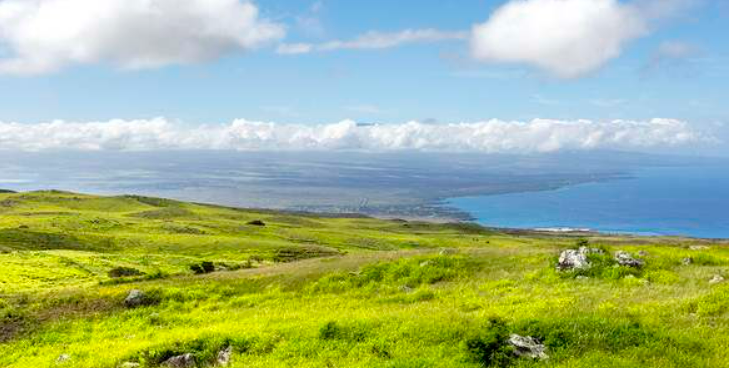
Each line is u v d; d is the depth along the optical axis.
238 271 51.09
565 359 16.45
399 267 39.03
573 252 35.22
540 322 18.95
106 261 94.31
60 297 39.38
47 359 26.75
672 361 15.81
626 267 32.66
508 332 18.53
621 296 26.17
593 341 17.53
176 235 165.88
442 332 20.41
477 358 17.11
